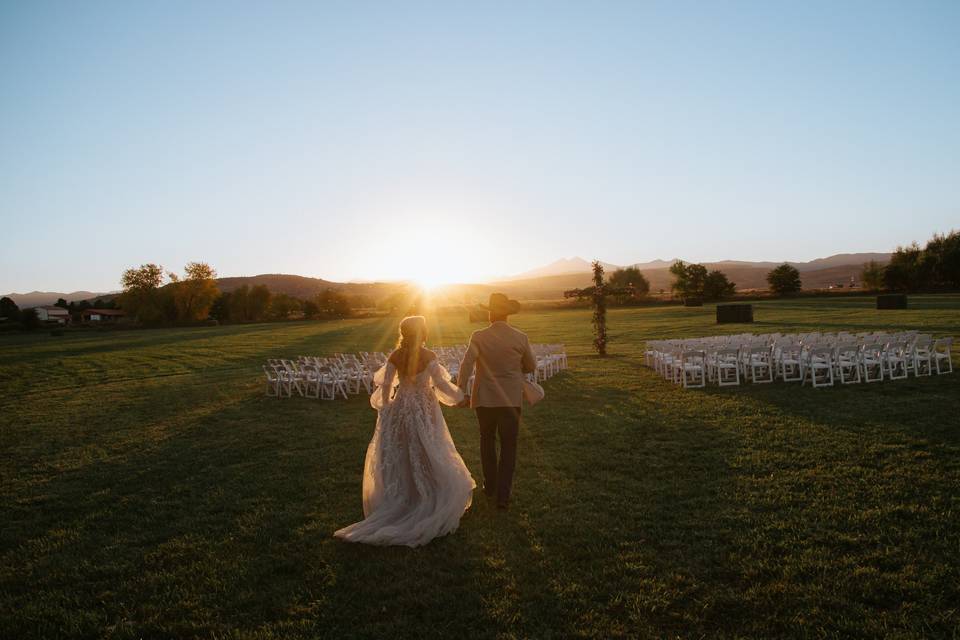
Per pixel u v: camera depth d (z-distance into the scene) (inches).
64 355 1469.0
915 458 265.4
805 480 243.3
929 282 2719.0
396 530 192.1
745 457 282.7
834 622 138.4
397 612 153.6
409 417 209.8
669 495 235.0
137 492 283.3
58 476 323.6
